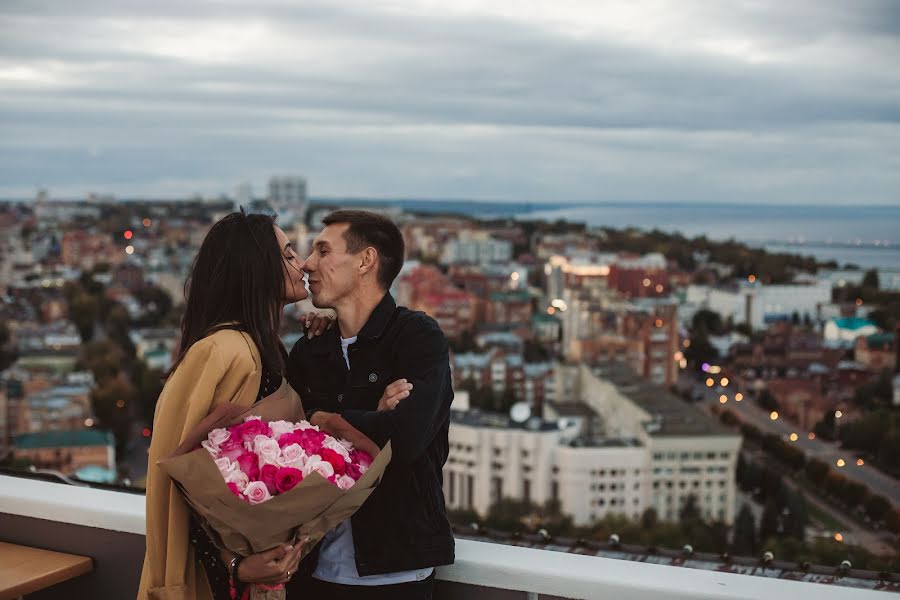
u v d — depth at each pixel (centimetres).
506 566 212
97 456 5997
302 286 213
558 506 4769
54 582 245
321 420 198
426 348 205
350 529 204
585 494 4747
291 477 181
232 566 186
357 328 214
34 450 5881
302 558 197
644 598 202
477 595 218
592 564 213
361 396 210
